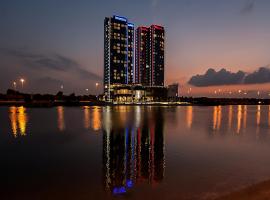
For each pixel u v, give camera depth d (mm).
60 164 15055
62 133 28906
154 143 22594
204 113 74688
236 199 8898
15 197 10031
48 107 101125
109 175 12797
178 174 12977
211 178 12266
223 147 20828
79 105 124000
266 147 20953
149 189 10820
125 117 52938
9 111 70375
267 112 90938
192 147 20734
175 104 160625
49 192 10492
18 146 20969
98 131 30750
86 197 9984
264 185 10578
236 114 74312
